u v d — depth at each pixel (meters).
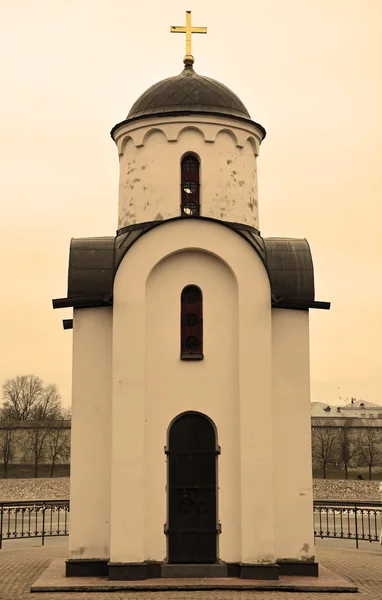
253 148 23.03
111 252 21.23
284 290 20.70
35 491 60.03
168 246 20.22
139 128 22.30
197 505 19.50
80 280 20.62
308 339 20.70
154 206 21.84
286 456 20.08
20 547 27.89
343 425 85.00
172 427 19.84
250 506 19.22
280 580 18.84
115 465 19.27
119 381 19.62
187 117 21.92
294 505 19.86
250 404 19.66
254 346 19.94
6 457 73.88
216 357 20.16
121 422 19.45
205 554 19.31
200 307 20.44
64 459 79.56
